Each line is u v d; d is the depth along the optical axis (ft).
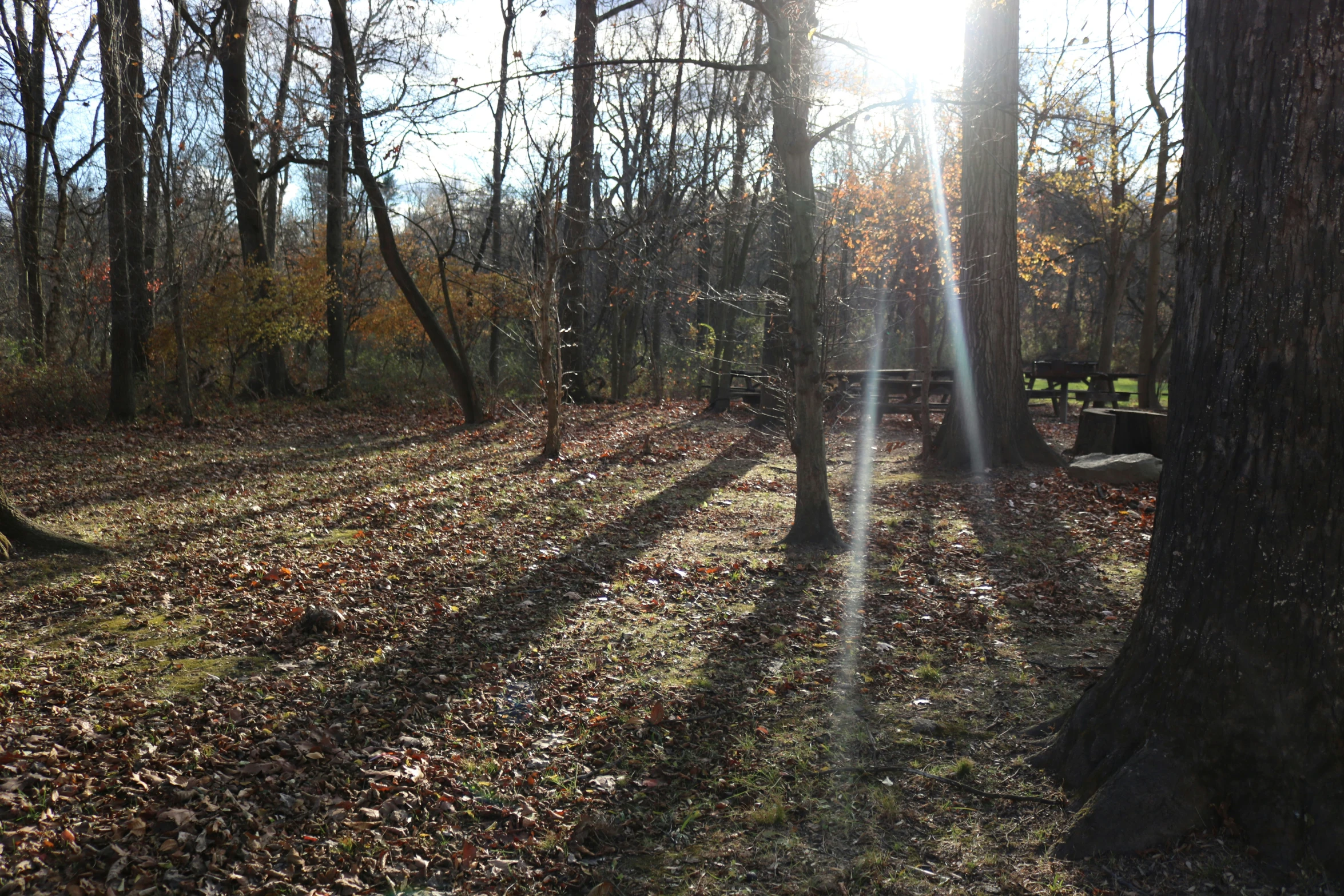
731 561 24.31
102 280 75.82
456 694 15.51
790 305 25.53
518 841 11.31
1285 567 10.04
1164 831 10.30
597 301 96.17
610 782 12.61
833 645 17.80
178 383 62.59
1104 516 28.25
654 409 69.92
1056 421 56.65
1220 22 10.28
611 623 19.33
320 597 20.47
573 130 66.95
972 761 12.76
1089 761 11.53
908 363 96.68
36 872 10.03
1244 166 10.07
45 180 77.05
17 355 64.44
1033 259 65.31
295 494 33.09
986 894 9.98
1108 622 18.74
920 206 66.69
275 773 12.44
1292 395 9.90
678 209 68.69
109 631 18.03
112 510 29.63
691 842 11.25
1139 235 71.46
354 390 74.79
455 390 62.64
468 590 21.50
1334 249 9.61
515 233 72.84
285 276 68.64
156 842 10.72
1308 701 9.96
